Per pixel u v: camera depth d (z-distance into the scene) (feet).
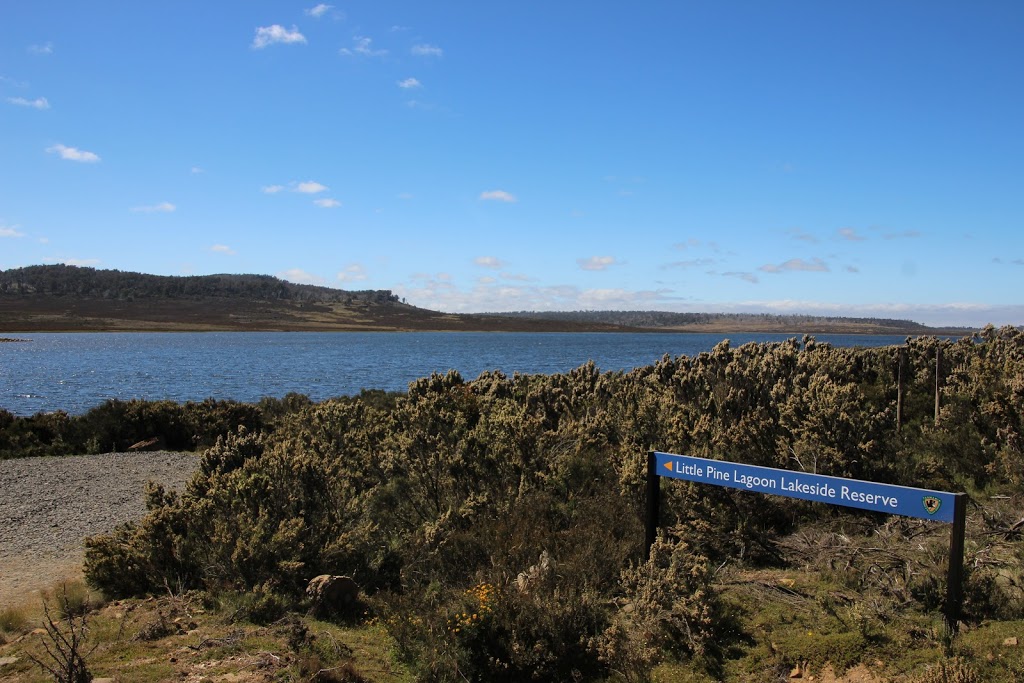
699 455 28.94
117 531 27.81
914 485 27.78
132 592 24.45
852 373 46.32
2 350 338.75
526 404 39.17
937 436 31.35
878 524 25.12
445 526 26.35
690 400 40.91
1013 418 28.68
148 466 58.13
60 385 158.30
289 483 27.99
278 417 77.71
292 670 17.51
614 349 359.87
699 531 24.63
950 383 39.68
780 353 45.24
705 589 20.03
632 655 18.42
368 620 21.89
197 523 25.81
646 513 23.58
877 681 16.20
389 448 33.68
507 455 30.91
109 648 18.93
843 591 20.72
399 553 26.50
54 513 42.24
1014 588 19.06
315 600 22.47
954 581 17.54
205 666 17.65
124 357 282.77
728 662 18.08
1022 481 25.62
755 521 25.53
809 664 17.40
